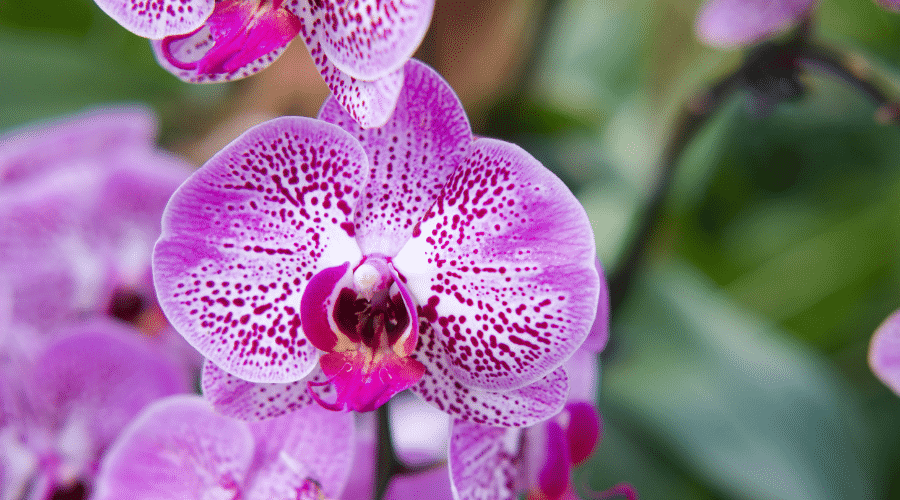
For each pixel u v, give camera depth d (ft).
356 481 1.76
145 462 1.69
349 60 1.57
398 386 1.60
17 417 1.85
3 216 1.99
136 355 1.87
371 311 1.64
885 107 1.89
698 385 2.38
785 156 3.03
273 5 1.59
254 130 1.58
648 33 2.49
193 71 1.62
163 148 2.48
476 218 1.62
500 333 1.62
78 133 2.03
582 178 2.72
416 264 1.64
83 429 1.87
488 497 1.67
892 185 2.86
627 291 2.24
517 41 2.58
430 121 1.61
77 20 2.99
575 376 1.75
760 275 2.87
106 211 2.04
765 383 2.40
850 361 2.74
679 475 2.37
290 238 1.62
